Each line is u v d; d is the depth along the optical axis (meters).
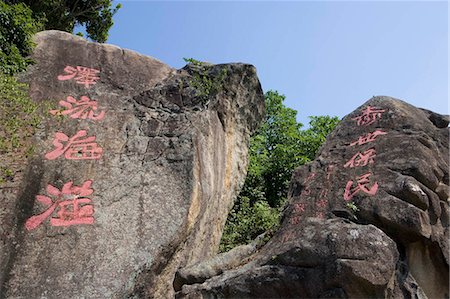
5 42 7.32
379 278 3.90
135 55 8.35
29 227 5.28
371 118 6.73
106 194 5.77
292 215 5.80
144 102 7.22
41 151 6.14
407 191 5.03
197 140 6.67
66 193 5.70
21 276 4.86
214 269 5.27
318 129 15.86
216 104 7.78
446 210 5.24
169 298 5.41
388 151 5.85
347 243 4.14
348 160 6.15
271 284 4.27
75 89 7.27
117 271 5.06
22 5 8.30
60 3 11.78
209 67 8.33
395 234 4.92
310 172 6.44
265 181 13.84
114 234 5.38
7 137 6.15
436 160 5.70
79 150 6.27
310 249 4.25
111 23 13.66
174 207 5.77
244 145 8.75
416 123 6.30
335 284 3.95
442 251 4.80
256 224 9.24
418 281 4.71
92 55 8.02
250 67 8.68
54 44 7.99
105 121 6.79
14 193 5.56
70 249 5.16
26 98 6.75
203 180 6.47
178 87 7.48
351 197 5.45
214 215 7.23
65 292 4.80
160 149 6.41
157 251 5.32
